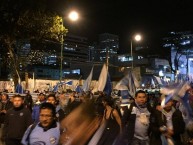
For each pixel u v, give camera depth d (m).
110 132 5.01
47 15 26.36
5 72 42.84
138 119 7.04
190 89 8.56
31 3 25.00
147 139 7.06
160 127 7.12
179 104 8.36
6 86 30.80
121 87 15.47
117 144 5.67
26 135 4.73
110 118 6.90
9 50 27.27
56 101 9.05
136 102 7.20
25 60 30.92
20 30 26.12
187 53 87.31
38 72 77.12
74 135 3.32
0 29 25.30
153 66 76.00
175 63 80.94
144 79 35.72
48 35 27.11
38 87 32.38
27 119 8.05
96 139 3.53
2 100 13.17
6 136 8.12
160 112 7.26
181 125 7.22
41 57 32.72
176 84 8.29
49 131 4.62
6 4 24.25
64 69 71.56
